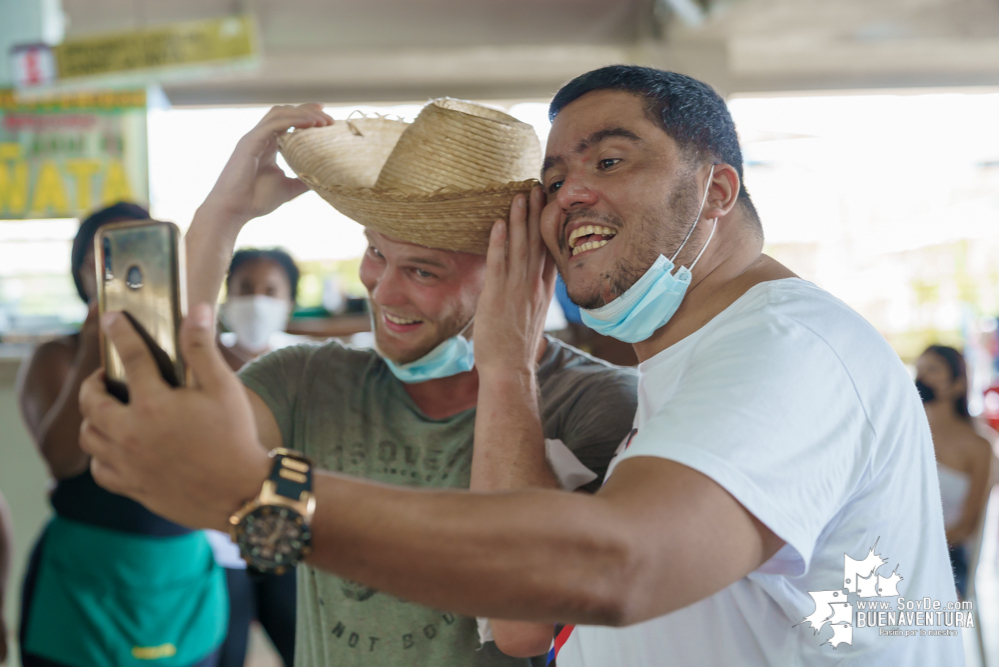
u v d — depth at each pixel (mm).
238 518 571
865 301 6512
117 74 4008
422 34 5918
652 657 880
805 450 701
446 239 1144
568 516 594
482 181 1169
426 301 1174
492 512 590
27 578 2109
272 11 5812
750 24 5703
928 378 3406
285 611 2352
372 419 1255
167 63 4016
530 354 1096
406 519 581
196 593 2193
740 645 840
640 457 675
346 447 1240
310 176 1138
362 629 1167
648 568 605
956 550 3203
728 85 5996
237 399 572
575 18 6012
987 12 5973
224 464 565
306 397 1280
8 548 2271
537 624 1078
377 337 1229
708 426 673
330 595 1193
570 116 977
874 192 6527
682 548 618
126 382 585
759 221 1017
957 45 6070
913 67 6590
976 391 5742
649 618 623
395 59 6039
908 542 824
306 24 5844
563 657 1015
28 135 4605
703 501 638
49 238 4586
